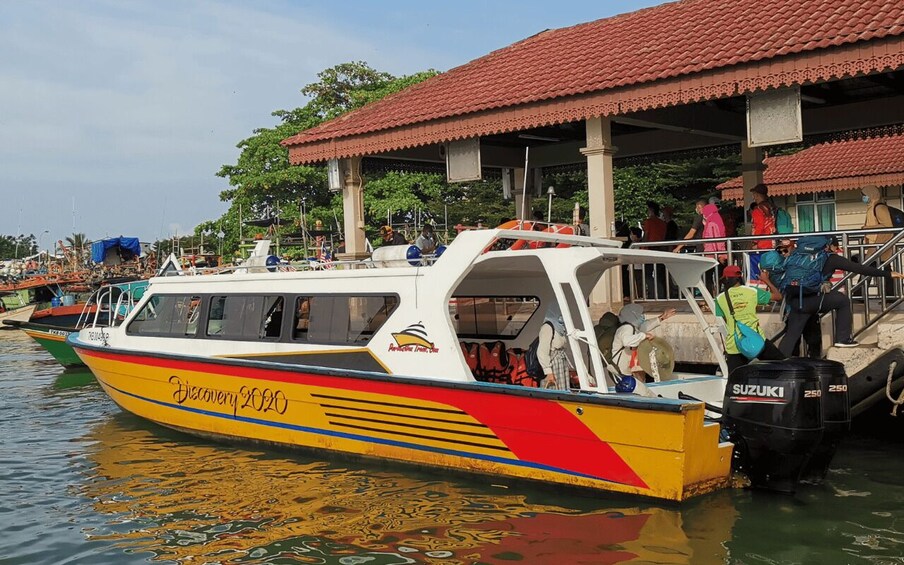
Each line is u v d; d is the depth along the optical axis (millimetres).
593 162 12883
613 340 9070
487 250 9539
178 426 11211
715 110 15789
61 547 7352
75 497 8844
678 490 7227
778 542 6668
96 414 14023
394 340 9211
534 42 17375
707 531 6914
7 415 14273
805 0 12906
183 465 9852
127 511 8258
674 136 17688
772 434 7480
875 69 10344
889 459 8969
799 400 7426
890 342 9094
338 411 9359
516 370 9719
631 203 29938
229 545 7160
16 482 9578
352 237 16484
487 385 8133
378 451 9109
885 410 10195
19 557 7160
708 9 14625
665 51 12938
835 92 14758
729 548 6578
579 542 6801
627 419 7375
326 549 6934
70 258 40719
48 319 22516
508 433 8125
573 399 7605
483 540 6941
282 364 9820
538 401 7859
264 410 10062
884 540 6684
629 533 6934
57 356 21469
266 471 9375
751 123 11586
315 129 16859
